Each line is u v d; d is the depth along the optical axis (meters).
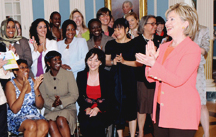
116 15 6.72
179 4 2.20
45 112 3.70
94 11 6.70
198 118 2.18
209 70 6.13
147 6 6.78
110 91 3.57
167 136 2.38
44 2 6.48
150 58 2.11
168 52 2.30
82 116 3.53
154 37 4.36
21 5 6.50
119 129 3.76
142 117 3.94
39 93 3.52
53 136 3.44
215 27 10.83
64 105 3.62
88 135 3.49
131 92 3.65
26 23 6.55
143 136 4.13
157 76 2.10
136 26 5.20
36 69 4.12
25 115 3.47
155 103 2.39
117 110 3.56
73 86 3.74
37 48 4.16
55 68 3.70
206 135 3.81
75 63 4.15
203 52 3.70
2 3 6.48
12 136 3.58
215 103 5.89
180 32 2.20
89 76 3.66
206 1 5.97
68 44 4.28
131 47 3.76
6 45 3.89
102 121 3.46
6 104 3.27
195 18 2.16
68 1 6.57
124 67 3.66
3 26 3.90
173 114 2.16
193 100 2.14
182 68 2.08
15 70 3.42
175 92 2.16
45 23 4.20
